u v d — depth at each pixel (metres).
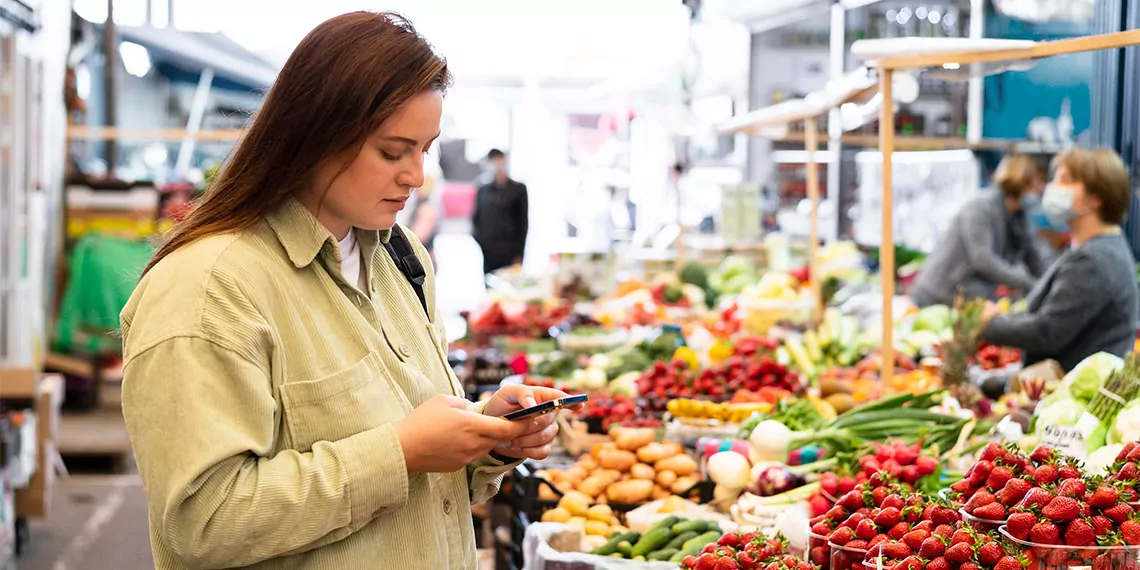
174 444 1.69
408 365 1.98
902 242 9.26
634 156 15.04
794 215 10.66
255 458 1.75
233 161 1.86
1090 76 7.29
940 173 8.83
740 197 9.53
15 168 8.00
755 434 3.46
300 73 1.81
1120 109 6.43
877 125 8.30
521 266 11.50
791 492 3.22
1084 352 4.65
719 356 5.72
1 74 7.86
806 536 2.56
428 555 1.92
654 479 3.60
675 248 10.09
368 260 2.00
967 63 3.70
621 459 3.62
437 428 1.82
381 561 1.87
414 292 2.12
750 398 4.40
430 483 1.95
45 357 9.51
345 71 1.79
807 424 3.63
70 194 9.88
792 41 11.17
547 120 17.23
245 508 1.69
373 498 1.77
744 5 10.70
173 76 14.35
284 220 1.87
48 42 9.23
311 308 1.86
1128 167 6.36
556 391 2.01
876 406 3.66
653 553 3.08
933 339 5.87
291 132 1.81
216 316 1.74
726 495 3.43
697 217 12.49
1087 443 2.98
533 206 17.64
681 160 13.09
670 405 4.27
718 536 3.06
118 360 9.94
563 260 9.01
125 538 6.17
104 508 6.86
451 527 2.00
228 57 13.00
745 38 10.18
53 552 5.89
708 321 7.29
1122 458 2.31
